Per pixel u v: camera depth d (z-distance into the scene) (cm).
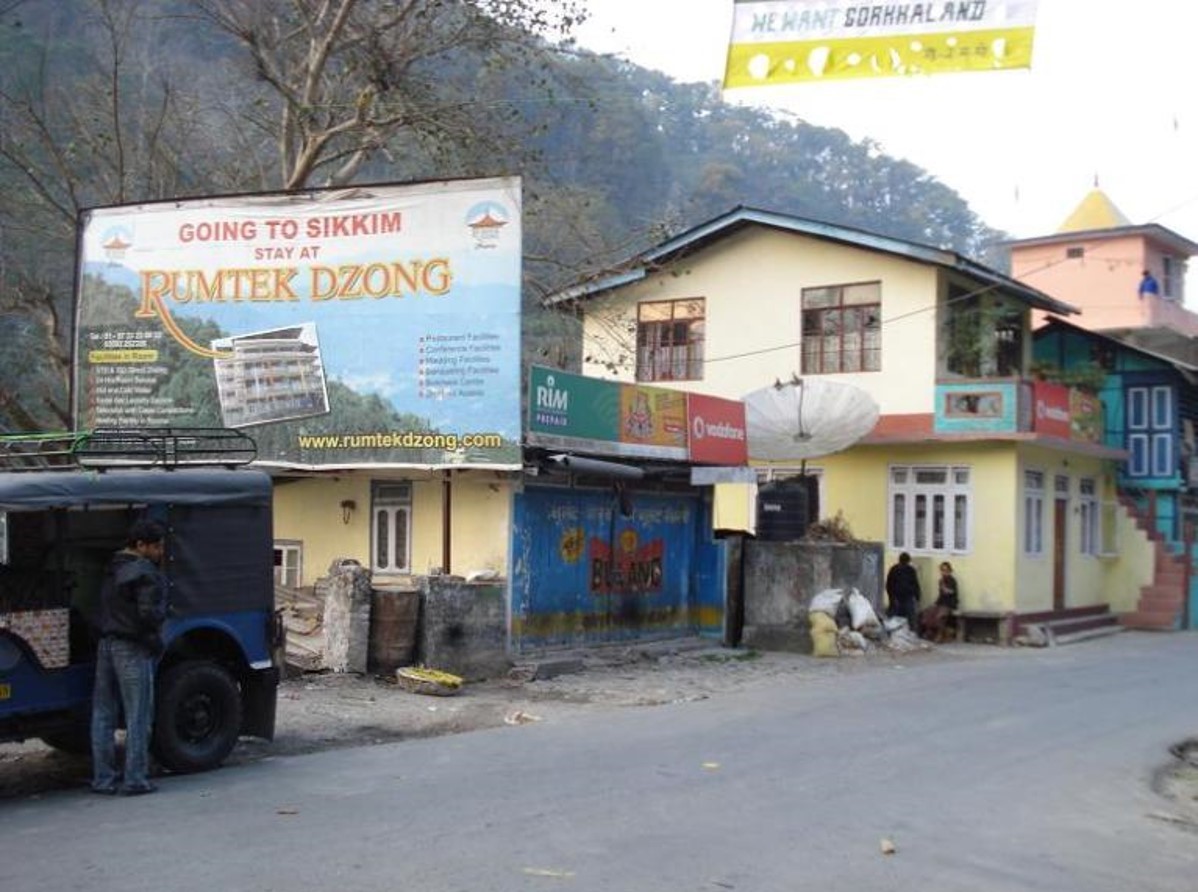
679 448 1803
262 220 1625
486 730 1153
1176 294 3584
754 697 1404
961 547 2300
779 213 2448
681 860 675
